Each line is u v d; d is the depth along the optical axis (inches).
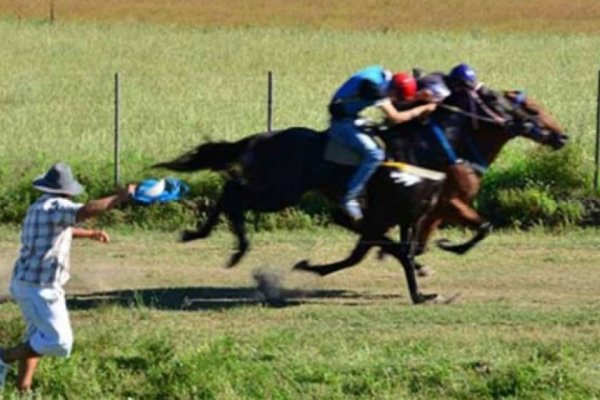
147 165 909.8
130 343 571.2
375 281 735.7
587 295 699.4
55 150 1000.9
